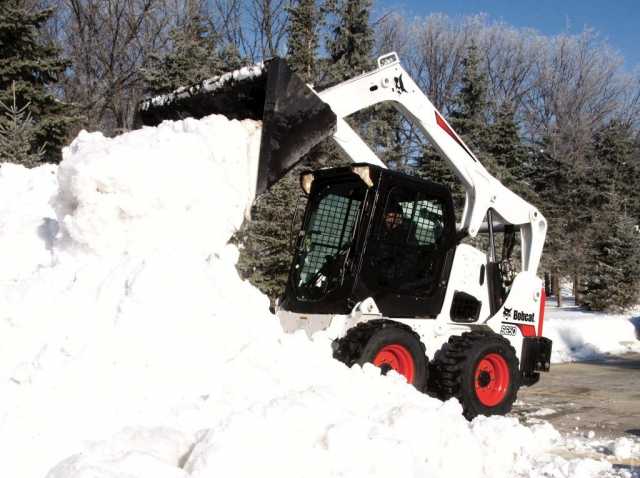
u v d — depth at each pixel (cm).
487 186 677
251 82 534
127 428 321
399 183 589
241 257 1215
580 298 2031
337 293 567
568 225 2591
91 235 423
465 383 570
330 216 612
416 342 546
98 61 2386
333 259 591
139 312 367
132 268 390
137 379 350
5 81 1241
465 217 675
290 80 517
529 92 3881
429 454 349
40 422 313
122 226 427
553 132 3431
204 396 360
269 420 314
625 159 2902
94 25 2353
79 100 2327
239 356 390
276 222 1270
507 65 3875
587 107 3700
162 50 2375
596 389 838
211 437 297
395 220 588
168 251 413
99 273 403
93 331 363
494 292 689
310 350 432
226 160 489
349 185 605
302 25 2180
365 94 616
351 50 2292
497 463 384
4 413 315
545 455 423
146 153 439
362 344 517
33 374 334
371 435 329
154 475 273
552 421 636
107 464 273
